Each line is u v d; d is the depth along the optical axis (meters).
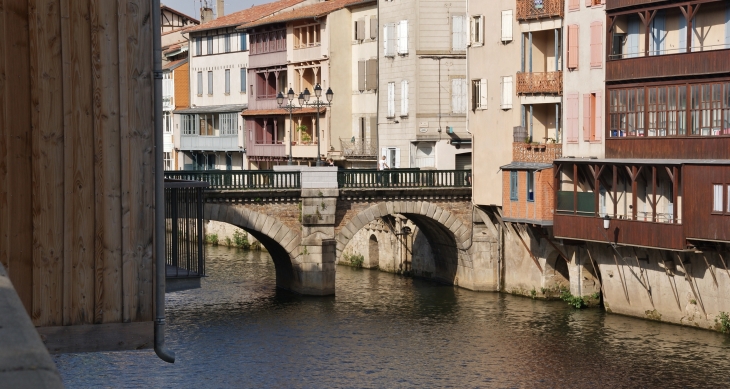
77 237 13.00
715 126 36.66
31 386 5.30
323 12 68.50
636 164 39.38
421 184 51.69
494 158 49.69
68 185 12.93
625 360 34.81
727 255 36.66
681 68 37.72
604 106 42.28
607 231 40.84
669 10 39.12
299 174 49.84
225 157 85.25
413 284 54.12
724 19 36.91
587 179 43.44
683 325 39.34
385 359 36.25
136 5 13.15
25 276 12.81
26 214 12.78
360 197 50.94
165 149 94.56
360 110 67.94
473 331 40.75
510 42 48.41
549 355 36.12
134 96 13.19
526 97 47.06
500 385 32.47
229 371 34.50
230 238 72.31
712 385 31.38
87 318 13.12
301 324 42.69
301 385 32.69
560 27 45.22
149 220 13.32
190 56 89.94
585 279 45.25
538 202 44.81
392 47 62.81
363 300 48.75
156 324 13.39
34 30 12.70
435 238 54.53
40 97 12.75
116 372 34.19
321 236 50.12
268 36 76.50
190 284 25.69
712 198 36.03
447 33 60.91
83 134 12.97
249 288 52.47
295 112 71.88
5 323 5.69
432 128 61.00
